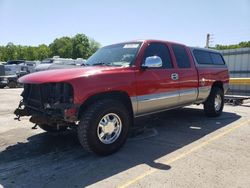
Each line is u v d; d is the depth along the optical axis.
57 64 18.75
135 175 3.71
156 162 4.17
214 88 7.37
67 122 4.32
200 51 6.91
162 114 7.85
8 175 3.73
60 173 3.79
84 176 3.69
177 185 3.41
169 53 5.75
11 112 8.45
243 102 10.91
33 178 3.63
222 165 4.04
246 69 15.18
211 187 3.36
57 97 4.10
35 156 4.43
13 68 21.27
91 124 4.15
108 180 3.57
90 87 4.10
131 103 4.76
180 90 5.86
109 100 4.42
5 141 5.23
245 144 5.05
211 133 5.84
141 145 5.01
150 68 5.09
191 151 4.67
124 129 4.63
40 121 4.31
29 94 4.63
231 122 6.90
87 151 4.42
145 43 5.23
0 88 19.33
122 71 4.59
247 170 3.86
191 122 6.88
